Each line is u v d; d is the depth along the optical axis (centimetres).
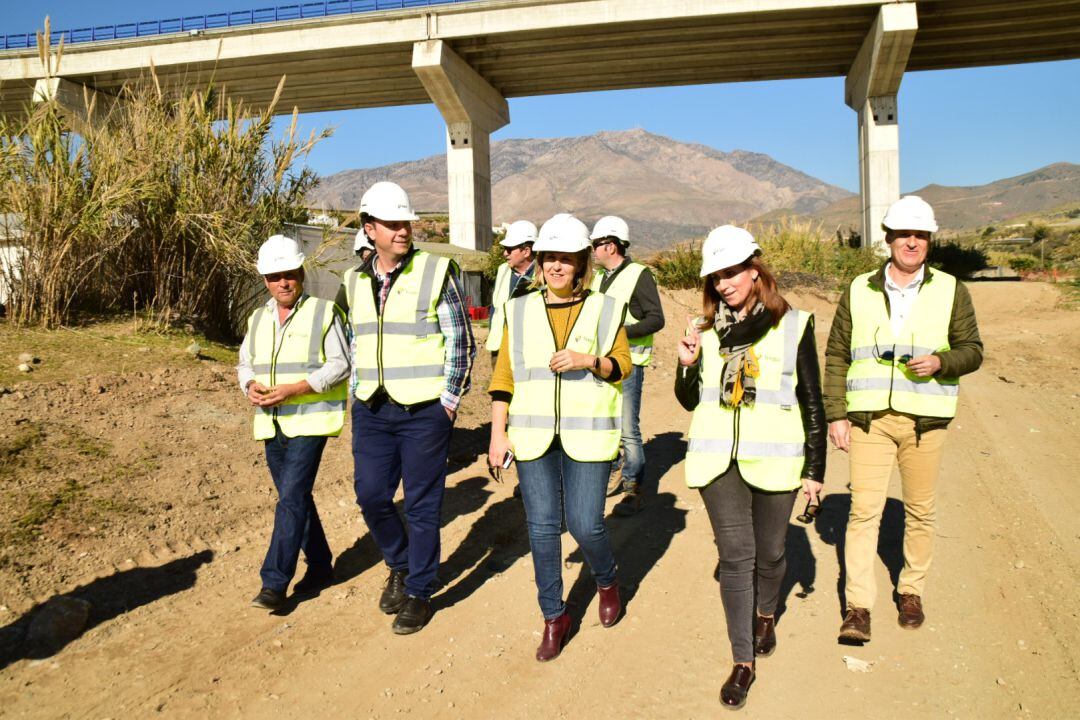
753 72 4712
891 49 3769
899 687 329
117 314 895
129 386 679
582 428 351
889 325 362
